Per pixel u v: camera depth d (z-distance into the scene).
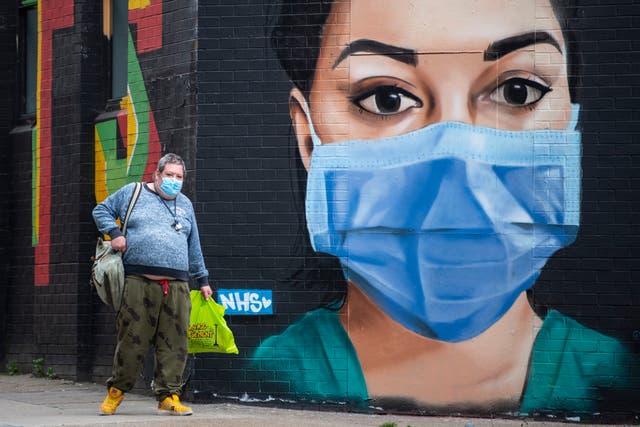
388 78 11.98
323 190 12.04
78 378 13.98
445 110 11.89
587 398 11.61
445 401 11.77
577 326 11.66
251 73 12.23
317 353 11.96
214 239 12.16
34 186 14.85
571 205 11.73
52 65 14.59
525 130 11.80
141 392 12.84
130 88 13.31
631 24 11.76
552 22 11.84
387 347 11.86
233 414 11.06
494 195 11.80
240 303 12.07
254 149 12.17
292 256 12.05
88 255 14.10
